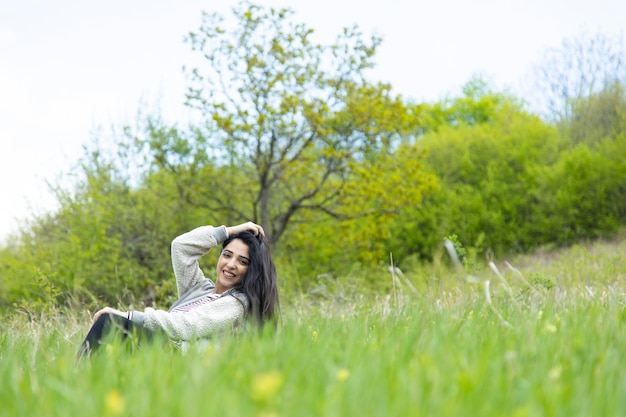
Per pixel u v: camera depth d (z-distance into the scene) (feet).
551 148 98.68
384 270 63.72
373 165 69.51
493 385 8.47
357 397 7.88
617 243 81.35
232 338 12.49
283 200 70.38
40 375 10.72
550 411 7.65
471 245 91.30
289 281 54.49
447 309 16.46
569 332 12.22
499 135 102.01
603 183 88.58
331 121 66.54
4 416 8.34
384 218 69.56
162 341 12.99
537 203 93.86
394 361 9.77
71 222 57.62
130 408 7.79
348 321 15.94
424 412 7.45
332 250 67.05
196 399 7.54
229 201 67.36
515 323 14.08
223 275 18.19
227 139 65.67
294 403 7.65
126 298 53.72
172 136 65.92
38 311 31.65
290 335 12.01
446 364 9.43
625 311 15.47
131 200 63.36
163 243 62.03
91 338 15.29
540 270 44.06
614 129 94.07
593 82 99.66
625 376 9.00
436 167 99.14
